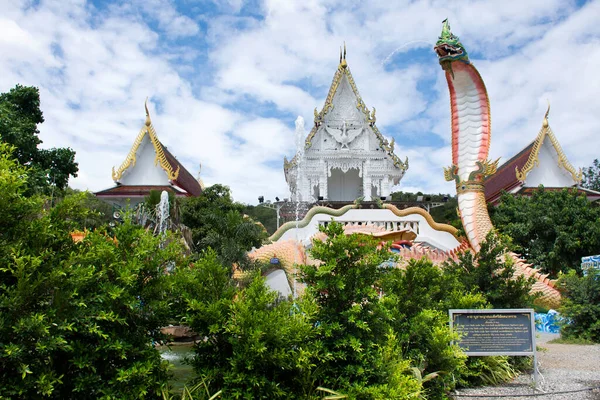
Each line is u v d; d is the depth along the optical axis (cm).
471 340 982
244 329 637
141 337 631
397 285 980
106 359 595
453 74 2231
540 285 1894
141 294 646
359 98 4203
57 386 571
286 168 4109
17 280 548
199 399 638
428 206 3669
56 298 552
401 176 4175
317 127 4188
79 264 592
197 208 2698
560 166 4078
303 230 2364
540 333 1878
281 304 727
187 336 1445
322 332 709
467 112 2253
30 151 2588
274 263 1900
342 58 4219
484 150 2220
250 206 4572
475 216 2175
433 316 929
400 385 681
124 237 666
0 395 508
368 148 4194
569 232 2577
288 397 664
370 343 729
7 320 514
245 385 645
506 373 1050
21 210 575
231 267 1812
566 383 1020
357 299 734
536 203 2827
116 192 3931
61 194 2542
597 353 1402
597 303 1661
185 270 748
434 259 1994
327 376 704
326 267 716
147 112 4094
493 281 1249
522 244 2775
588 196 3941
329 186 4744
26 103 2820
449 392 935
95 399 579
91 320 582
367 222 2422
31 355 539
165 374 662
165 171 4084
